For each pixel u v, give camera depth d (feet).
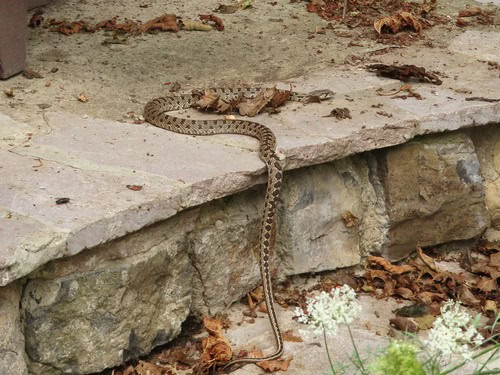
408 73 30.86
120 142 25.57
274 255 25.82
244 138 26.53
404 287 26.63
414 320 24.61
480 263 28.02
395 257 27.94
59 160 23.99
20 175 22.89
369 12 38.40
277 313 24.91
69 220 20.51
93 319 21.27
